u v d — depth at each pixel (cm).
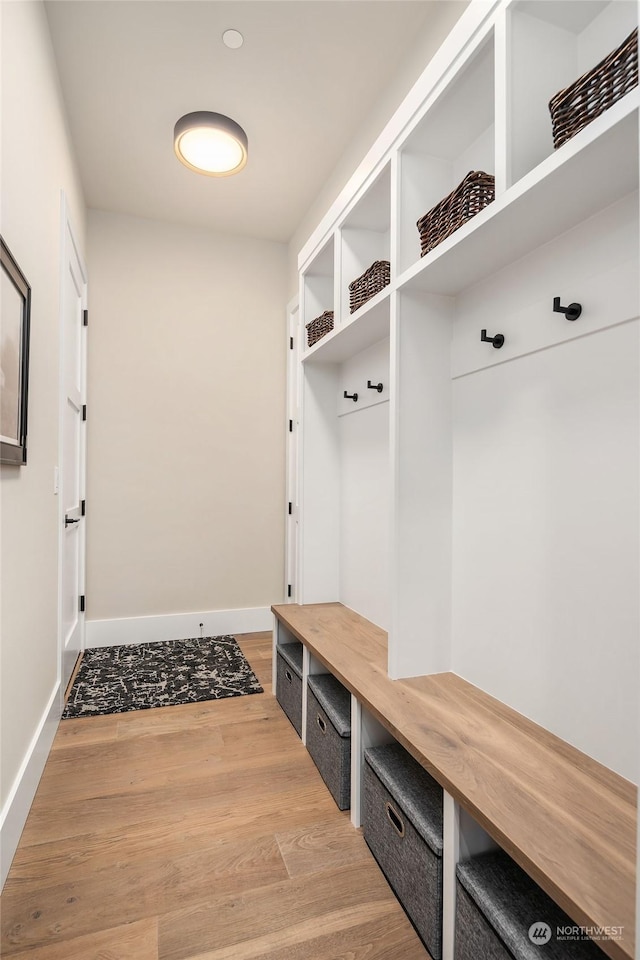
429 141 166
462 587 166
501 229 127
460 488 169
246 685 267
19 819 149
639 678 108
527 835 90
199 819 160
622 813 97
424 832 115
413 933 119
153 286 344
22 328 150
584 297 122
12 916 122
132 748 203
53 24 199
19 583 154
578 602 123
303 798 171
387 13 197
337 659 180
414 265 156
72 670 280
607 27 118
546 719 131
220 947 115
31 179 166
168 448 346
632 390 110
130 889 131
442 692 154
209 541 355
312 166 291
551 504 132
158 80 229
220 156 258
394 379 167
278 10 195
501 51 120
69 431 269
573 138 98
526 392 141
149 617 339
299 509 267
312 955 113
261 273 370
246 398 365
